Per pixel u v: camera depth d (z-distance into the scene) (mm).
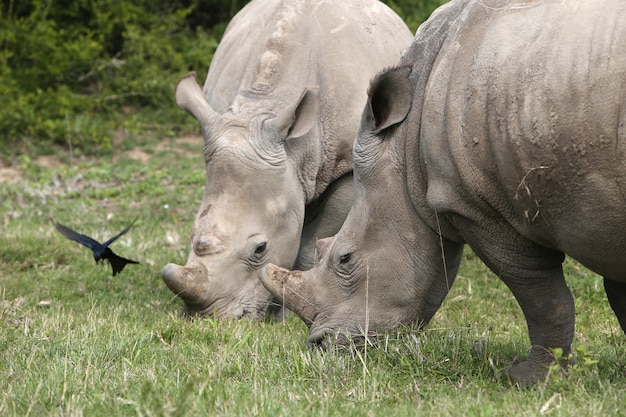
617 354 14133
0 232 26922
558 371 12531
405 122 13414
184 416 10336
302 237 19672
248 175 17859
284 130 18094
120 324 16375
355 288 14125
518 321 17844
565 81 10922
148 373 12547
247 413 10789
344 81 18984
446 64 12352
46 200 32406
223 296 17672
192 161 35906
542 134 11109
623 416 10539
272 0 20812
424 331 14016
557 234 11789
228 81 19844
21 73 39688
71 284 21578
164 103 39875
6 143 37562
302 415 10711
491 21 12008
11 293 20375
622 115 10594
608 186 10875
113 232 27234
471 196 12203
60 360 13383
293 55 19141
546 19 11383
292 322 17422
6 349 14414
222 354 13758
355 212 14086
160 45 40531
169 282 17328
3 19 40125
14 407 11047
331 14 19641
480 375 12609
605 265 11742
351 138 18875
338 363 12938
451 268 13938
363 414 10859
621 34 10703
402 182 13547
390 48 19953
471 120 11820
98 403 11227
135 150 37219
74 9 41312
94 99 39344
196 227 17953
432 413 10836
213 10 43969
